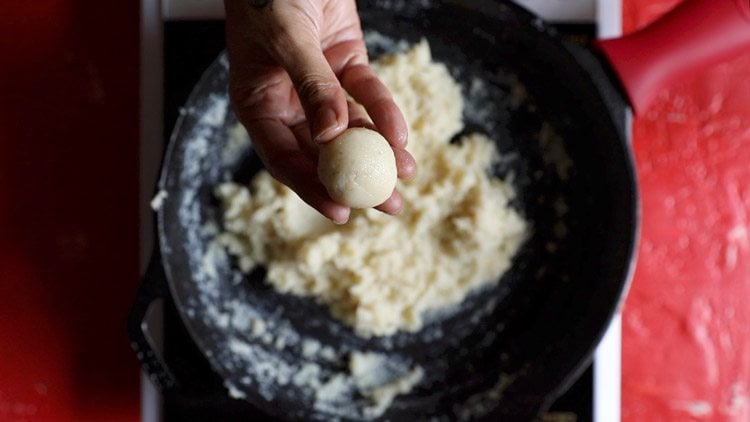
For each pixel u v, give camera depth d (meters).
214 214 0.64
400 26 0.65
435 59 0.66
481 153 0.64
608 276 0.61
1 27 0.71
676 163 0.69
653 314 0.69
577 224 0.65
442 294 0.64
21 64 0.71
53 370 0.71
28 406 0.71
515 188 0.65
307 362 0.64
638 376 0.69
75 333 0.71
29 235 0.71
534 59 0.64
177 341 0.64
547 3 0.65
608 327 0.60
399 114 0.51
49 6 0.71
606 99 0.60
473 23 0.63
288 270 0.63
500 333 0.65
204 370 0.64
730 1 0.59
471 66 0.66
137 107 0.71
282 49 0.48
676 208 0.69
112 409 0.71
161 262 0.58
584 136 0.64
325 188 0.50
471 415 0.63
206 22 0.65
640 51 0.59
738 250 0.69
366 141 0.49
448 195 0.62
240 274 0.65
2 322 0.71
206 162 0.64
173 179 0.61
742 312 0.69
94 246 0.71
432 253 0.63
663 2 0.70
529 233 0.65
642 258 0.69
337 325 0.65
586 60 0.60
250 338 0.64
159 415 0.64
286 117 0.55
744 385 0.69
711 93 0.69
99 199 0.71
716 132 0.69
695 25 0.59
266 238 0.63
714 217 0.69
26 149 0.71
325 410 0.63
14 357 0.71
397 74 0.63
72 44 0.71
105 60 0.71
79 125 0.71
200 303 0.63
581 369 0.61
